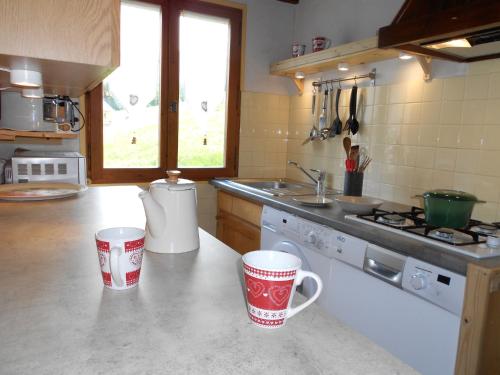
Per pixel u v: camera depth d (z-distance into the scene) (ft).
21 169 6.77
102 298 2.25
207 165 9.49
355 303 5.17
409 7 4.98
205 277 2.63
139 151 8.75
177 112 8.91
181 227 3.13
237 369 1.62
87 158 8.33
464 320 3.74
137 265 2.40
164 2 8.45
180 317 2.05
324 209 6.26
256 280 1.92
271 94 9.91
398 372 1.64
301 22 9.77
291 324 2.02
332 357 1.73
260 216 7.51
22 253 3.01
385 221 5.18
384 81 7.43
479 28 4.11
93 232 3.67
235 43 9.33
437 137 6.44
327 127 8.76
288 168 10.25
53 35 2.48
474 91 5.86
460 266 3.79
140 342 1.80
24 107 7.86
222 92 9.45
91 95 8.16
